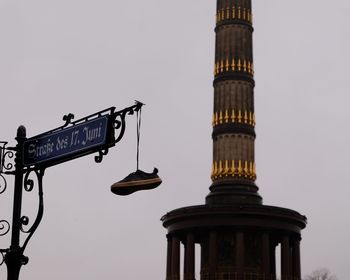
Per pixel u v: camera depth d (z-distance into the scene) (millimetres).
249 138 92812
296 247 91562
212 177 93125
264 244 87250
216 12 97750
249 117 93500
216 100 94375
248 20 96688
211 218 87750
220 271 86875
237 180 91188
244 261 86938
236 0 96625
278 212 88500
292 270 91000
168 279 90875
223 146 92312
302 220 91625
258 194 92000
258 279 86688
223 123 92875
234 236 87562
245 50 95375
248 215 87375
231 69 94188
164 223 93125
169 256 91875
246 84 94250
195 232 89875
